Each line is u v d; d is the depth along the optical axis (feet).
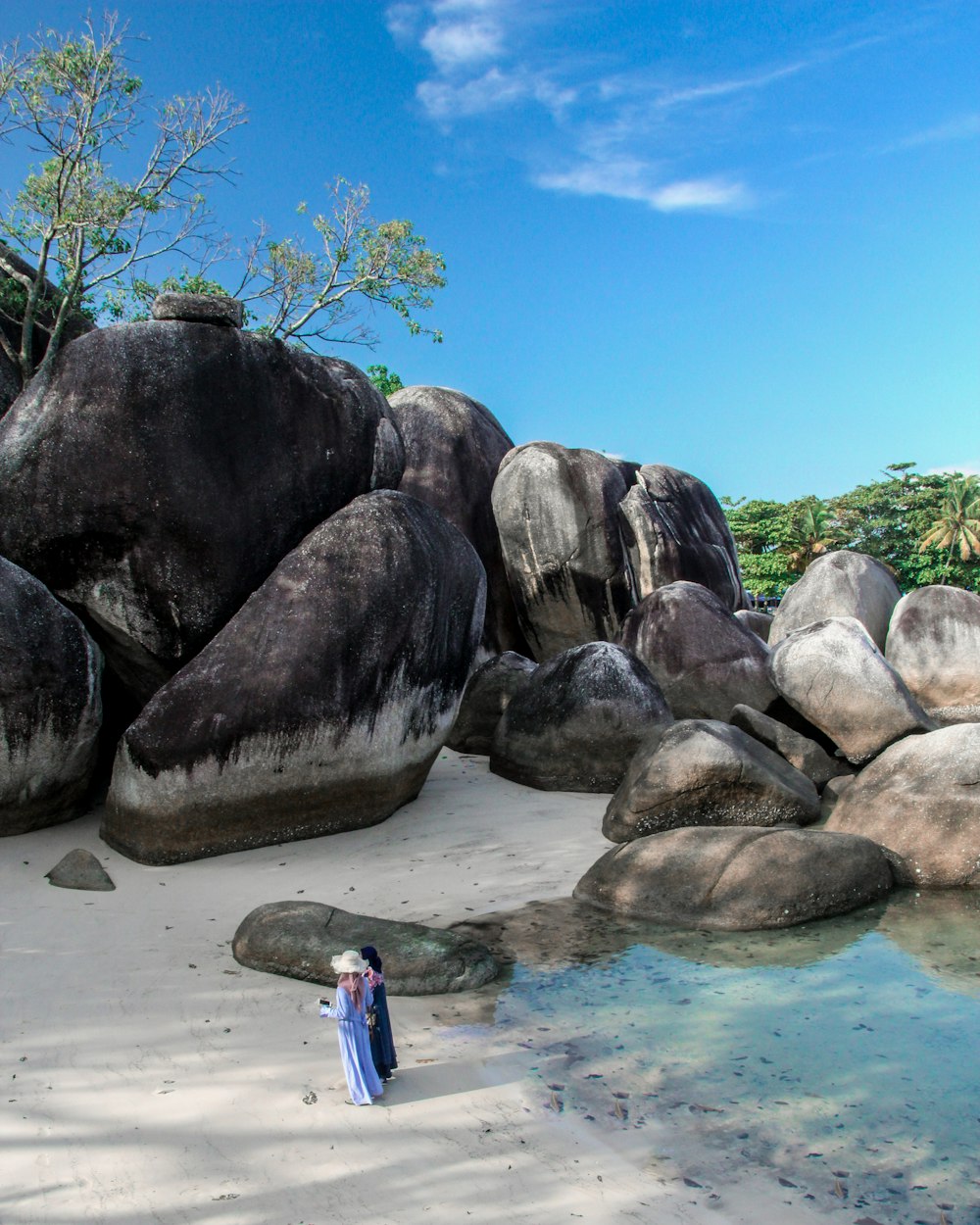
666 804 34.17
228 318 36.35
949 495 172.65
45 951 25.05
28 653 32.19
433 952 23.25
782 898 27.09
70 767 33.78
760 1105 17.74
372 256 72.13
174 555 35.04
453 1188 15.35
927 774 32.01
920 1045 19.92
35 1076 18.71
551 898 29.35
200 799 32.22
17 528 34.99
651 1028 20.80
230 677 32.78
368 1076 17.93
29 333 44.83
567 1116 17.43
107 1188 15.30
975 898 28.91
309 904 25.31
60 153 50.93
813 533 172.76
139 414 34.68
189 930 26.66
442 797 40.14
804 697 42.06
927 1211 14.79
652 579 61.87
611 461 67.26
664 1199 15.12
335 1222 14.53
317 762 33.68
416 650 35.47
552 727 41.91
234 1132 16.87
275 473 36.37
